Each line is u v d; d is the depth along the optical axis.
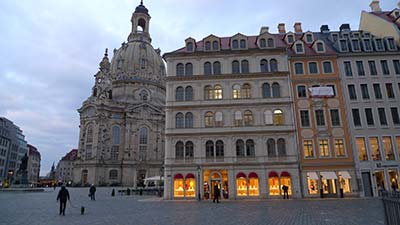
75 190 78.50
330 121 41.53
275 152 40.84
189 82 44.16
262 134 41.47
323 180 39.69
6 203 34.50
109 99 121.69
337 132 41.03
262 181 39.91
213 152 41.44
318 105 42.16
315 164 40.03
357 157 40.06
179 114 43.22
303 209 24.34
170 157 41.62
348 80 43.00
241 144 41.56
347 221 17.03
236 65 44.75
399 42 44.38
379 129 40.91
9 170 146.88
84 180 108.44
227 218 19.28
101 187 99.62
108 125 114.94
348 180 39.59
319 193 39.19
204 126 42.34
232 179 40.31
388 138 40.69
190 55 45.31
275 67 44.19
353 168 39.75
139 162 114.25
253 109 42.47
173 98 43.78
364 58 43.75
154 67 143.62
